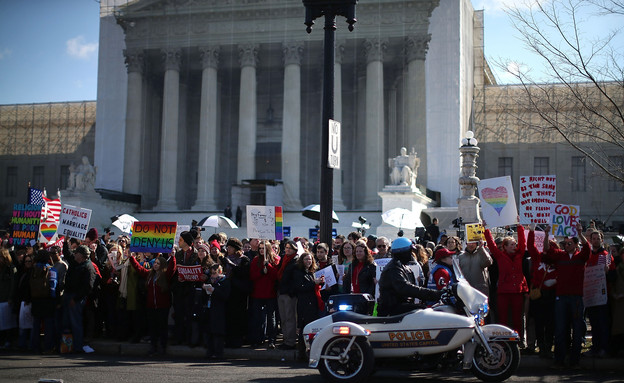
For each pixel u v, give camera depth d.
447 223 46.94
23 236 20.33
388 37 62.34
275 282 17.11
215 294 16.17
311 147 70.31
